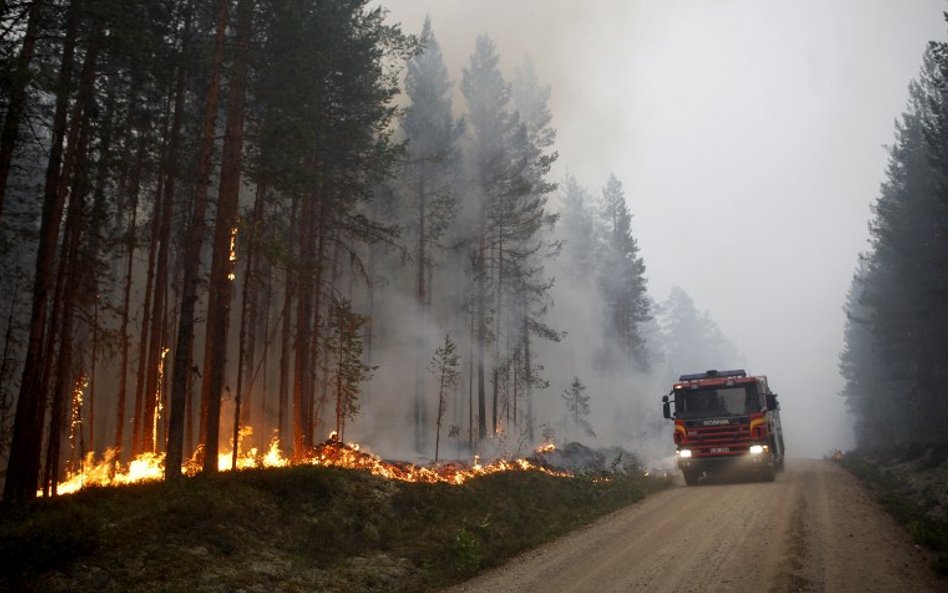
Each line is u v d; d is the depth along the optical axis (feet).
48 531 32.63
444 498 53.16
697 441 74.59
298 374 73.61
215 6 61.05
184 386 50.67
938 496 55.57
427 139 115.55
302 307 76.74
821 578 29.78
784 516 46.47
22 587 28.22
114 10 50.39
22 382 46.62
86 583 29.60
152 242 74.84
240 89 63.00
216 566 33.45
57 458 53.01
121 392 74.28
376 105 88.12
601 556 38.27
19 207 77.10
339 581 34.76
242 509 40.70
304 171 56.90
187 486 44.19
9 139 44.96
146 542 34.14
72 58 51.39
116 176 66.49
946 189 99.60
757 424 72.74
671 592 28.86
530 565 38.09
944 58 96.27
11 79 40.22
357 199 88.53
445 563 39.24
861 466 93.40
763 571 31.30
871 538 38.27
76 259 60.29
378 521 45.96
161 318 72.69
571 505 61.36
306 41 61.11
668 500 60.95
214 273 56.65
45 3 44.14
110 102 62.54
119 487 46.16
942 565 30.60
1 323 84.94
